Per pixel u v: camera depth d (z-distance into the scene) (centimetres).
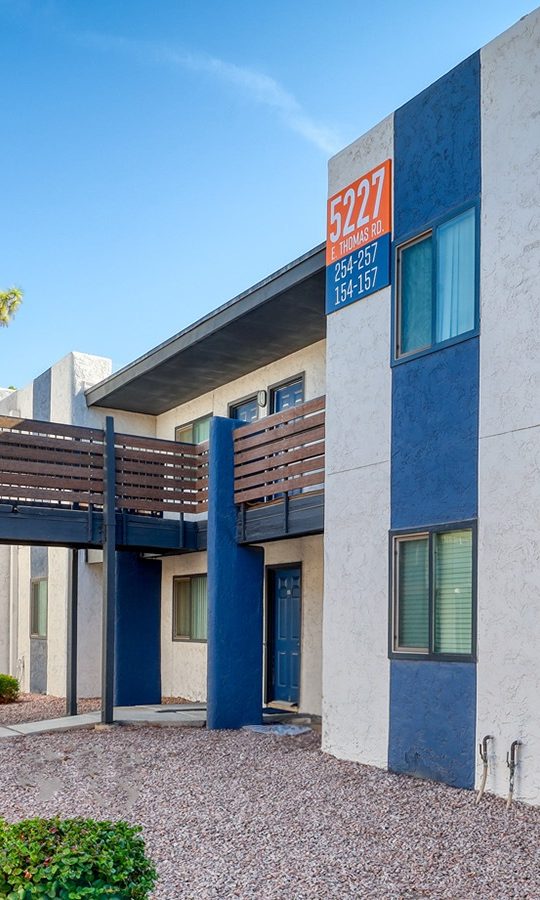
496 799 752
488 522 798
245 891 536
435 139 908
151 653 1522
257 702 1218
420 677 862
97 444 1298
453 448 848
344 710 965
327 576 1011
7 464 1218
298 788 821
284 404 1447
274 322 1267
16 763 970
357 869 576
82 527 1280
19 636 2002
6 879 349
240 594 1227
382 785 821
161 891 536
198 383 1605
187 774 891
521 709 747
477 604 801
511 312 795
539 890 527
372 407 964
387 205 969
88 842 364
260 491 1187
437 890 532
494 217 823
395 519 916
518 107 808
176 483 1373
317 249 1084
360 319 995
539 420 757
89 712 1417
